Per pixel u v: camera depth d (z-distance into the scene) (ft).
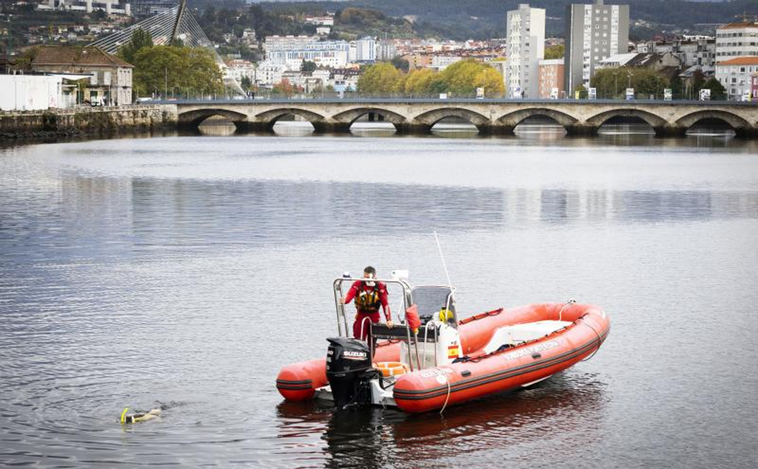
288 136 647.56
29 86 561.84
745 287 139.33
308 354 102.01
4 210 222.89
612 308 125.08
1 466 72.95
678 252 171.42
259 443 77.77
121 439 78.28
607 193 277.85
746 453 76.89
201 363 98.68
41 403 86.48
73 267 152.15
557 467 74.23
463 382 82.43
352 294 88.94
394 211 228.63
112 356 101.09
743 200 261.85
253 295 131.03
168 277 143.84
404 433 79.92
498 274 149.07
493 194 271.08
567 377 94.84
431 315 89.56
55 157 397.39
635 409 86.12
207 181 300.40
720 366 98.48
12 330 111.86
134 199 248.32
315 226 200.85
